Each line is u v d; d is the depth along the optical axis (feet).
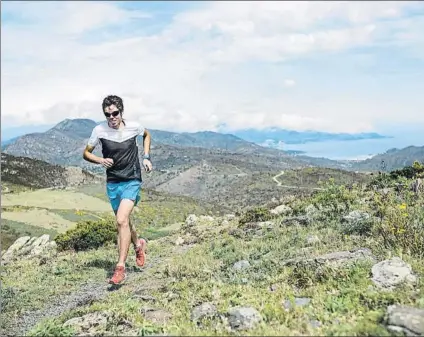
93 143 25.90
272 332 15.47
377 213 36.42
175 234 67.72
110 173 26.30
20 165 506.48
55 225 215.72
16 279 39.60
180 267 33.65
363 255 25.39
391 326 14.99
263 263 29.22
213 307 19.58
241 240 42.68
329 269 22.74
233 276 27.25
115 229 71.15
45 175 504.84
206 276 28.91
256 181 638.12
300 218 43.60
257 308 18.51
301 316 17.03
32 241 94.68
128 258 44.68
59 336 18.78
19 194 316.19
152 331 17.17
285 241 35.42
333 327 15.48
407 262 23.39
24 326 24.49
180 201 399.85
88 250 64.49
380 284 20.45
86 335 18.43
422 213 31.86
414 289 19.58
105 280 34.27
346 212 40.50
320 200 50.88
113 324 19.33
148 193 424.46
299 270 24.07
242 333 16.15
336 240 31.86
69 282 34.71
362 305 18.06
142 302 22.94
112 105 25.12
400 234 27.61
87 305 25.75
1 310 27.73
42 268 44.73
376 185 53.16
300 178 539.70
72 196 321.93
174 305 21.62
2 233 181.16
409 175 52.65
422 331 14.52
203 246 45.68
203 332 16.42
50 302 29.37
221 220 71.20
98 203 305.32
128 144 25.98
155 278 31.68
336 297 19.10
